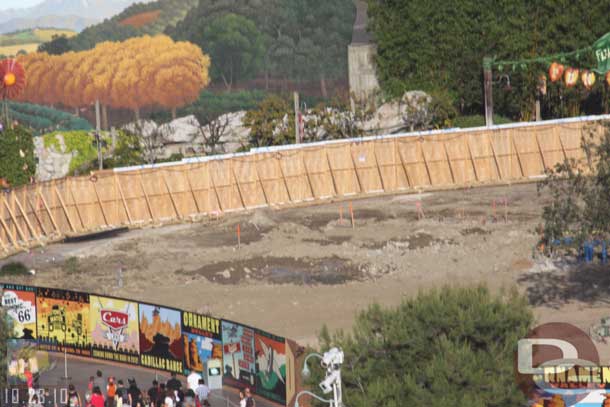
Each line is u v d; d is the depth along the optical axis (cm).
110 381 4547
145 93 12312
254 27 12781
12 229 8256
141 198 9250
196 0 12719
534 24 12288
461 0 12444
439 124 11969
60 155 10588
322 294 6544
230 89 12656
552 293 6253
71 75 12306
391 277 6950
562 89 12231
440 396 3148
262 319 5997
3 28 13075
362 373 3344
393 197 10294
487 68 11144
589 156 6012
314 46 13138
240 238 8494
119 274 7106
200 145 11412
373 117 11706
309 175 10106
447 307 3444
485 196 10069
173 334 4912
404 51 12775
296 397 3853
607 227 5884
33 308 5306
